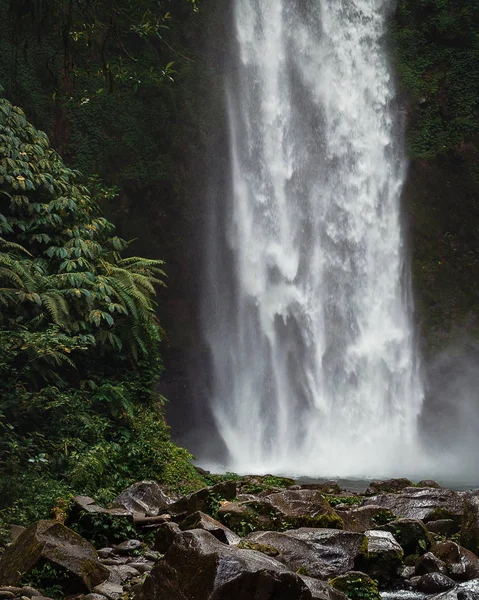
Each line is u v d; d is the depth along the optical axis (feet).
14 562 19.58
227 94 79.82
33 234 39.96
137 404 39.17
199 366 75.61
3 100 43.39
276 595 15.56
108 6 41.04
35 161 42.47
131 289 39.99
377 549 22.24
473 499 25.75
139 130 73.46
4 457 28.99
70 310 38.37
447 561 22.95
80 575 19.03
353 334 80.33
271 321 78.64
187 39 78.28
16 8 38.93
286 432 77.15
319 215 82.07
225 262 77.82
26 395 31.71
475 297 81.30
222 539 21.44
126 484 32.86
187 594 15.71
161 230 74.54
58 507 25.11
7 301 35.94
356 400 78.95
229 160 79.20
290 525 24.86
